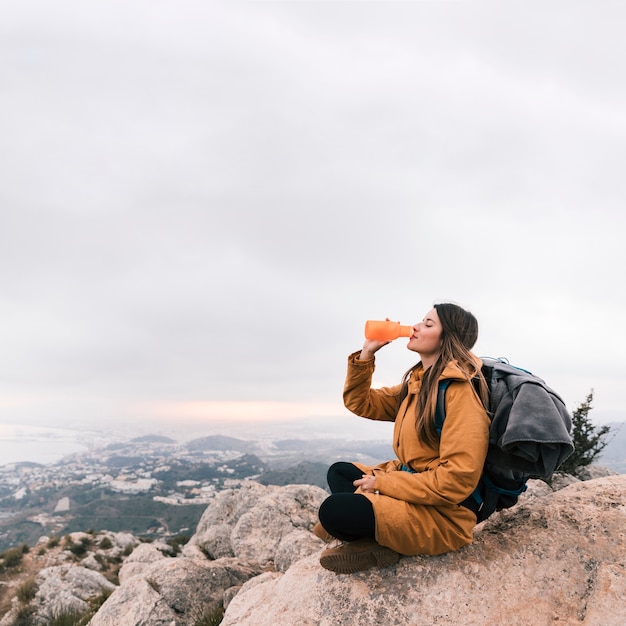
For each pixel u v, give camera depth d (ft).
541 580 9.88
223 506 42.86
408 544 9.73
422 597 9.86
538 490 24.27
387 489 9.68
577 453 35.24
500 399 9.43
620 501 11.39
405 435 10.37
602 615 9.01
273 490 43.45
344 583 10.72
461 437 9.10
